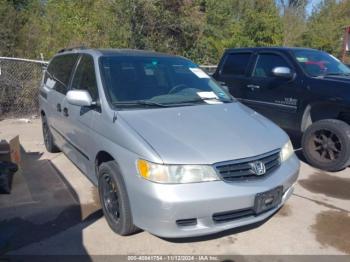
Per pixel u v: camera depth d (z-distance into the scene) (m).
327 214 4.04
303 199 4.41
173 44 16.67
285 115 6.01
